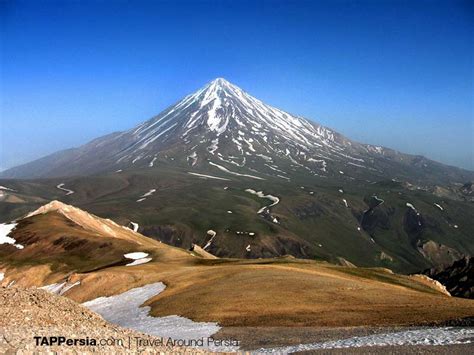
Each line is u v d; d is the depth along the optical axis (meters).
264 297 48.84
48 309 31.41
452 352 24.61
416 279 105.38
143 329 45.38
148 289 65.62
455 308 38.09
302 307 44.06
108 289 71.25
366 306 42.44
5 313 28.64
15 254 120.94
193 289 58.38
